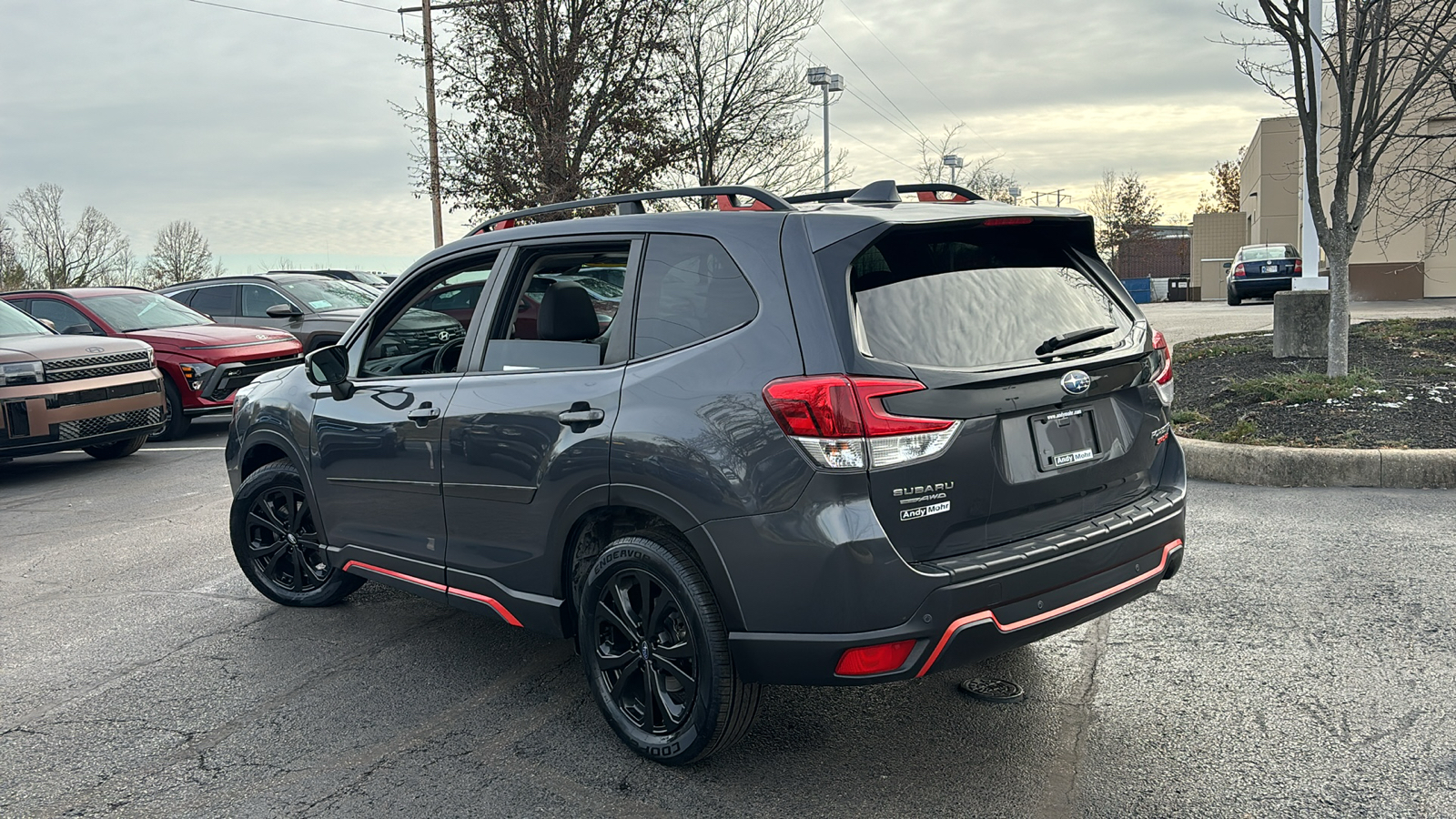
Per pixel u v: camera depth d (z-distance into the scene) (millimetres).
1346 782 3100
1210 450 7129
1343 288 8828
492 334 3980
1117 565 3307
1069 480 3258
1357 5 8938
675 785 3271
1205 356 11062
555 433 3539
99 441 9758
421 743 3650
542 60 18734
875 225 3053
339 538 4738
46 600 5641
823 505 2889
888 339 2980
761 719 3727
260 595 5539
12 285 42969
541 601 3730
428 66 19906
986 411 3033
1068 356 3279
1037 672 4016
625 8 19219
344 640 4785
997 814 3008
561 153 18875
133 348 10219
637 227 3564
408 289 4496
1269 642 4199
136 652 4727
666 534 3350
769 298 3102
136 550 6680
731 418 3053
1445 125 19109
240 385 12047
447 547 4121
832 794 3174
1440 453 6523
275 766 3512
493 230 4207
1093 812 2998
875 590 2875
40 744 3756
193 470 9750
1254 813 2953
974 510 3027
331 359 4605
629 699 3523
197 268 51688
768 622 3016
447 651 4598
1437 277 22672
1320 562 5164
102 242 49219
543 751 3559
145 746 3711
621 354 3461
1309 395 8062
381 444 4336
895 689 3930
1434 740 3324
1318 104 10156
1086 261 3672
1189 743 3393
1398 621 4344
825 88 28750
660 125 19984
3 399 8961
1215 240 48344
